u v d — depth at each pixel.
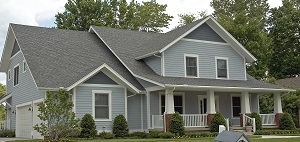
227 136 9.60
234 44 29.03
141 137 23.19
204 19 27.22
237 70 29.33
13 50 29.55
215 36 28.55
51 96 17.86
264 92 29.17
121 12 47.50
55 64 24.52
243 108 27.20
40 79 22.27
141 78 24.67
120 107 24.00
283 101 34.59
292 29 52.16
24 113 26.45
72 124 17.84
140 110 25.20
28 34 27.28
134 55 27.97
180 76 26.55
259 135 23.97
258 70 41.19
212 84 25.12
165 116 23.58
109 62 26.97
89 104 22.86
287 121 27.95
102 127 23.19
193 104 27.59
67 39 28.59
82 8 44.72
